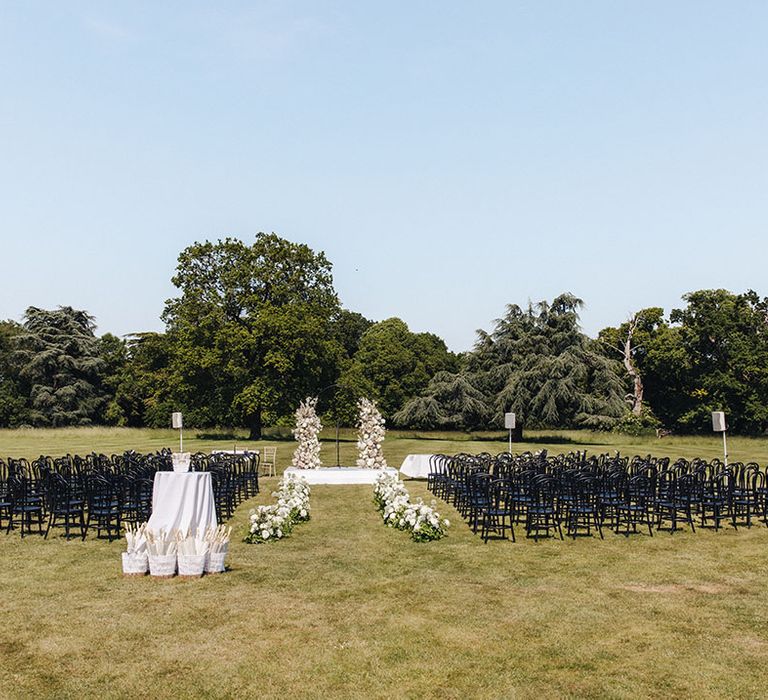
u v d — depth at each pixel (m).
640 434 40.38
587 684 5.92
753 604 8.17
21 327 64.50
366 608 8.02
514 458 18.14
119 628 7.33
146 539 9.65
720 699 5.62
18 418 55.53
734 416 45.72
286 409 43.06
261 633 7.17
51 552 11.04
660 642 6.90
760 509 14.60
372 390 49.94
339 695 5.73
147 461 16.50
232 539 12.34
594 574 9.62
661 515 13.86
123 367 62.66
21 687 5.88
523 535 12.48
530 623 7.48
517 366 40.44
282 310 42.78
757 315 47.25
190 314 43.53
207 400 45.34
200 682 5.98
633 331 53.69
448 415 41.41
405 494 14.82
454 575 9.55
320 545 11.70
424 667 6.29
